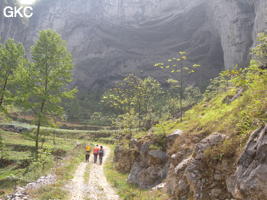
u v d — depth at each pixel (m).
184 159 9.75
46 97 18.66
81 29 138.12
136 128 32.56
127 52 131.38
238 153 6.23
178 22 124.00
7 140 33.34
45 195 9.36
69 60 20.58
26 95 18.88
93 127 74.25
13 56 22.31
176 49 122.94
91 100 110.88
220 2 100.81
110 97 35.97
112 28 134.50
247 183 4.91
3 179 14.19
